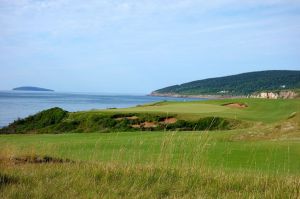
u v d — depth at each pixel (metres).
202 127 34.50
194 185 8.55
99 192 7.75
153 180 8.83
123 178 8.88
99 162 11.11
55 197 7.34
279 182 8.79
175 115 37.03
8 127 39.12
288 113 39.91
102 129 35.53
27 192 7.54
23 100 150.12
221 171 10.16
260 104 46.09
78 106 108.81
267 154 15.48
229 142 19.22
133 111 39.47
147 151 15.45
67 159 12.53
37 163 11.14
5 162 11.02
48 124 38.97
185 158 11.41
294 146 17.20
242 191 8.25
